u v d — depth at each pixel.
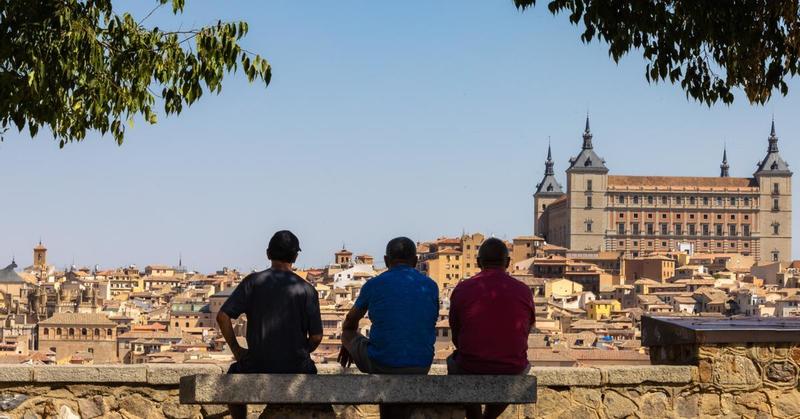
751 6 18.75
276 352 12.58
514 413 15.89
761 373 16.25
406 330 12.83
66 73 18.22
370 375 11.91
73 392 15.52
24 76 18.45
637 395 16.09
